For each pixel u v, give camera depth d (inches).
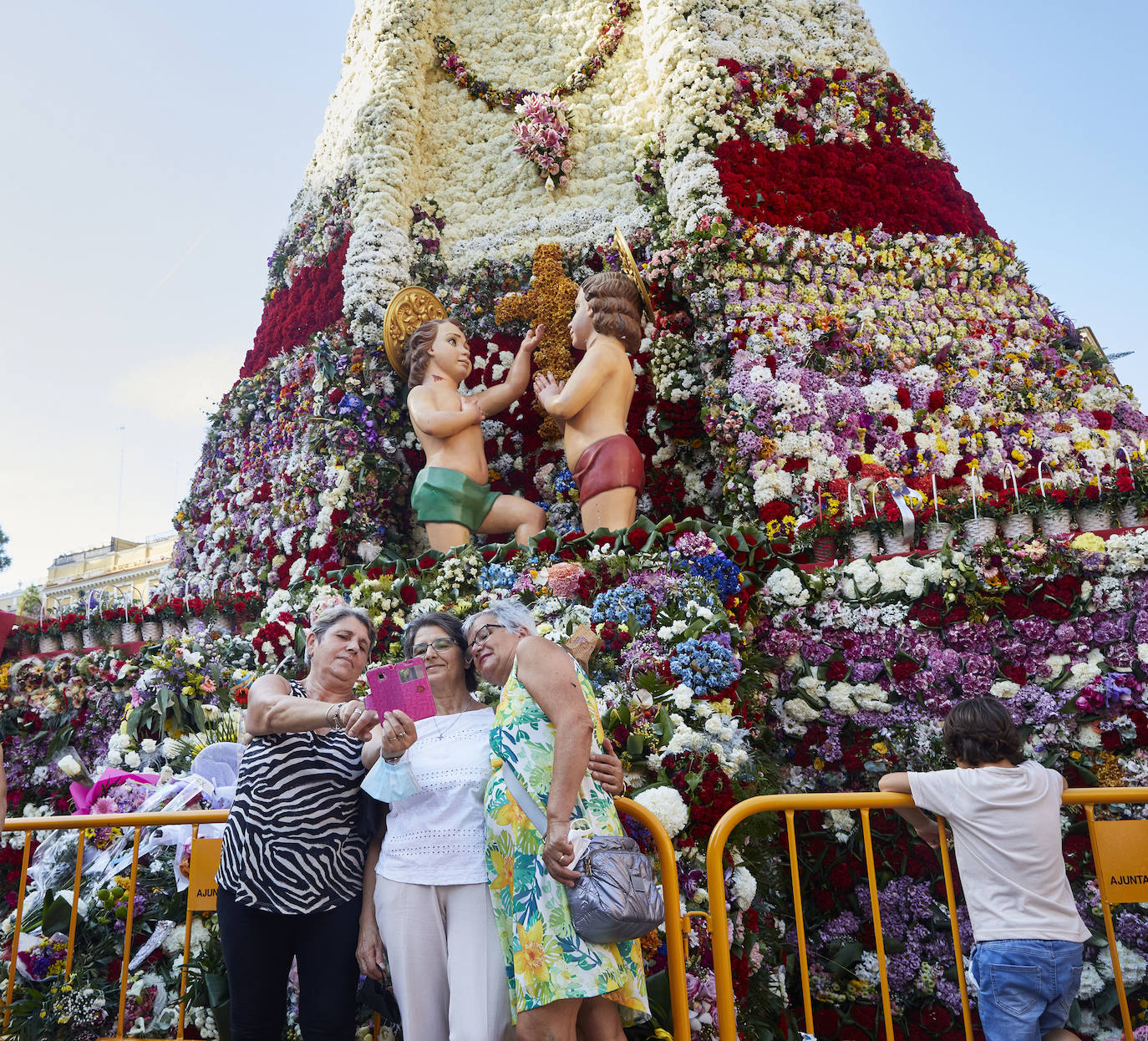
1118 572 205.8
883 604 222.4
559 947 106.0
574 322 291.7
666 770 181.3
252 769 132.3
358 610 150.3
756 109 344.2
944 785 130.4
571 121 387.5
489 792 118.3
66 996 163.8
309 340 379.2
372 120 386.0
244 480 377.7
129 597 337.1
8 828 163.2
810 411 288.7
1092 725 202.1
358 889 131.8
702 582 216.4
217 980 169.5
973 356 320.2
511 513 289.3
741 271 311.3
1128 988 184.4
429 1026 116.5
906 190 348.8
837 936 205.8
